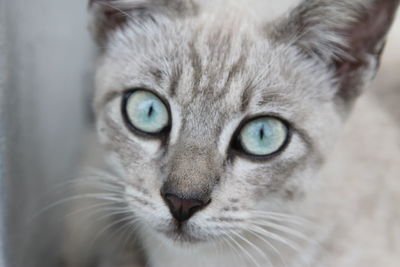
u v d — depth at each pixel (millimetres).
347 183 362
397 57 446
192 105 320
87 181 371
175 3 335
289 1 347
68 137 391
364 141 377
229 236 328
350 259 357
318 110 335
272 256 352
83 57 387
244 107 321
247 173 324
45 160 367
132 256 395
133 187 330
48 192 375
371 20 328
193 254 354
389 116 406
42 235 372
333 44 336
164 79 324
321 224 353
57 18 366
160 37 333
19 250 344
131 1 338
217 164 318
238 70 323
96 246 397
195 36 328
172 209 319
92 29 349
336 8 326
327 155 344
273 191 332
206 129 319
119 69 338
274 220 343
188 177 313
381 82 433
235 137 323
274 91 325
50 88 365
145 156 328
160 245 363
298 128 329
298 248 351
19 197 338
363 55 336
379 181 373
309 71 336
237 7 342
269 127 325
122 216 378
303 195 343
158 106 326
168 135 325
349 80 342
